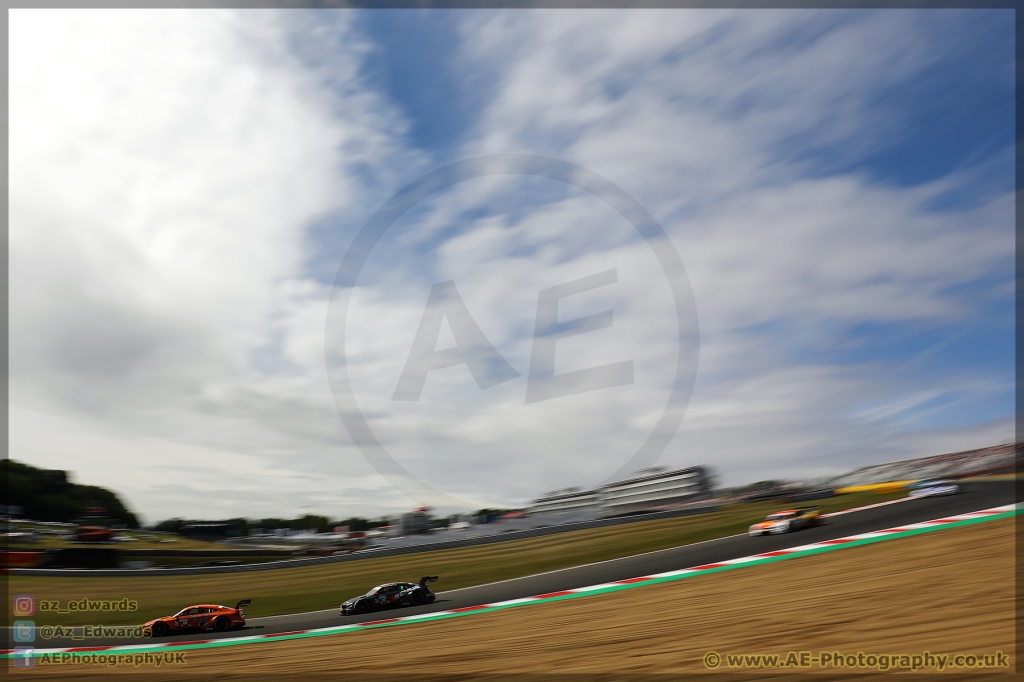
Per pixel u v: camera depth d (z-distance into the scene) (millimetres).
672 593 16156
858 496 40125
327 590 30453
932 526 19172
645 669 9492
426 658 12211
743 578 16516
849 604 11555
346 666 12289
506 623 15469
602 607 15727
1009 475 33438
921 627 9516
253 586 32844
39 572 33281
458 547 41344
